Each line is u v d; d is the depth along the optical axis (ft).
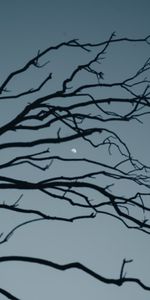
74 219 15.46
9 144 15.56
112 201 15.98
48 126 16.85
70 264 12.93
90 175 17.13
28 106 16.74
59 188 16.71
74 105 17.66
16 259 12.73
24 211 15.01
